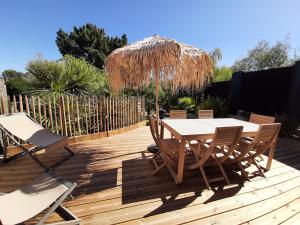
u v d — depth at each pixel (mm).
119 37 23281
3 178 2766
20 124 3201
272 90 6254
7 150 3650
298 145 4387
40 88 5070
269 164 3090
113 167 3143
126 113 5895
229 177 2867
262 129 2547
